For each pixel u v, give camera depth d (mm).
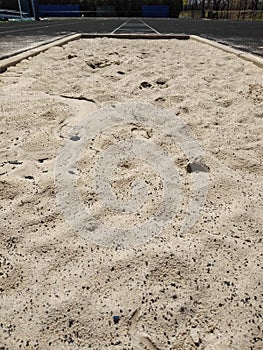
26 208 1448
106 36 7703
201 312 987
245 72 3842
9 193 1543
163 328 942
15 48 5277
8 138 2113
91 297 1033
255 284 1083
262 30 10195
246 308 999
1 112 2520
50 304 1010
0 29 10391
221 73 3842
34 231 1320
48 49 5383
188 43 6770
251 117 2484
